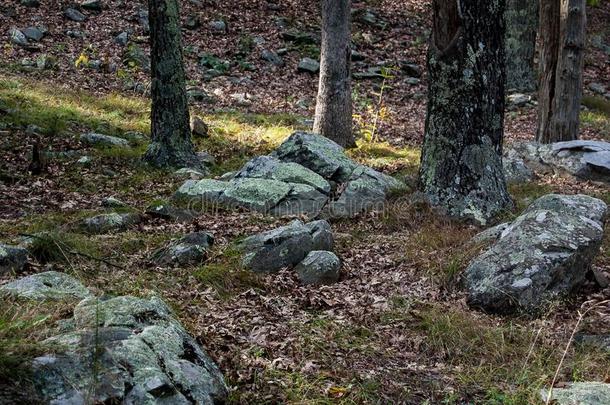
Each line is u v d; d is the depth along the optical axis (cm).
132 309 402
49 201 912
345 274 680
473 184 846
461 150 848
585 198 724
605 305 608
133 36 2016
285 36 2211
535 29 2091
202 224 830
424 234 771
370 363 488
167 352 370
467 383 461
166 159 1143
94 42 1938
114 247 717
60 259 659
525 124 1758
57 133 1246
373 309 589
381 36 2361
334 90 1357
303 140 1055
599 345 518
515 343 530
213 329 512
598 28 2773
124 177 1067
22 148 1138
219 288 620
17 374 320
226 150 1313
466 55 832
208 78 1872
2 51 1766
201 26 2184
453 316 560
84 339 354
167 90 1134
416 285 653
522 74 2092
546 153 1182
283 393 422
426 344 524
